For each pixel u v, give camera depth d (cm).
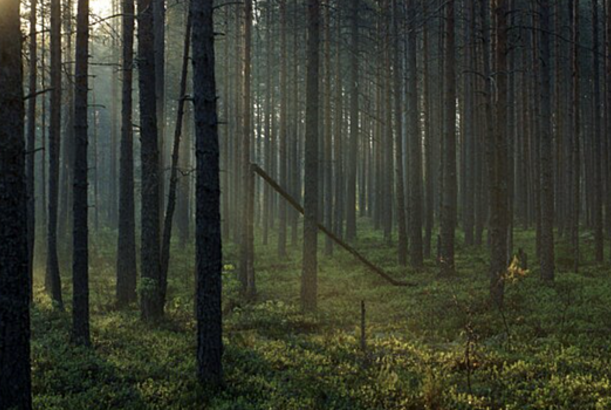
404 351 1265
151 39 1688
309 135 1848
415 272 2484
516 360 1162
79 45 1310
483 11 2272
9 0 720
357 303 1877
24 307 736
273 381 1028
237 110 3700
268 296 2089
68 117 3541
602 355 1180
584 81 4362
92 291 2255
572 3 2861
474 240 3522
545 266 2077
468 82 3734
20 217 732
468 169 3781
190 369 1121
